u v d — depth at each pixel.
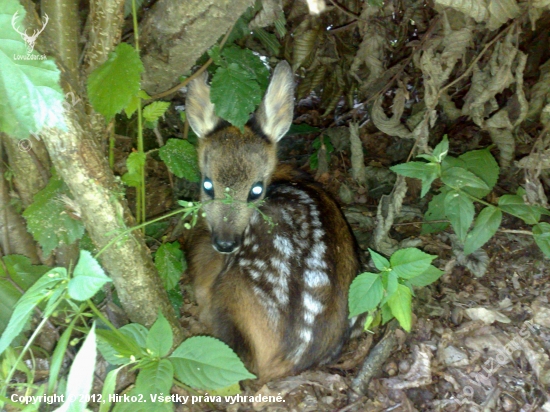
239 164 1.18
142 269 1.01
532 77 1.38
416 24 1.27
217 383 0.96
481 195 1.20
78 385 0.87
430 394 1.12
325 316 1.12
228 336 1.12
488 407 1.10
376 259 1.04
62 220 1.01
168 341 0.97
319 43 1.28
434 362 1.14
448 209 1.10
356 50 1.31
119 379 1.05
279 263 1.12
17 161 1.02
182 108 1.38
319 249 1.13
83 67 1.01
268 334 1.11
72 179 0.97
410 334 1.17
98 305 1.08
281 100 1.22
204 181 1.20
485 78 1.16
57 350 0.93
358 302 1.03
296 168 1.29
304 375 1.13
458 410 1.10
